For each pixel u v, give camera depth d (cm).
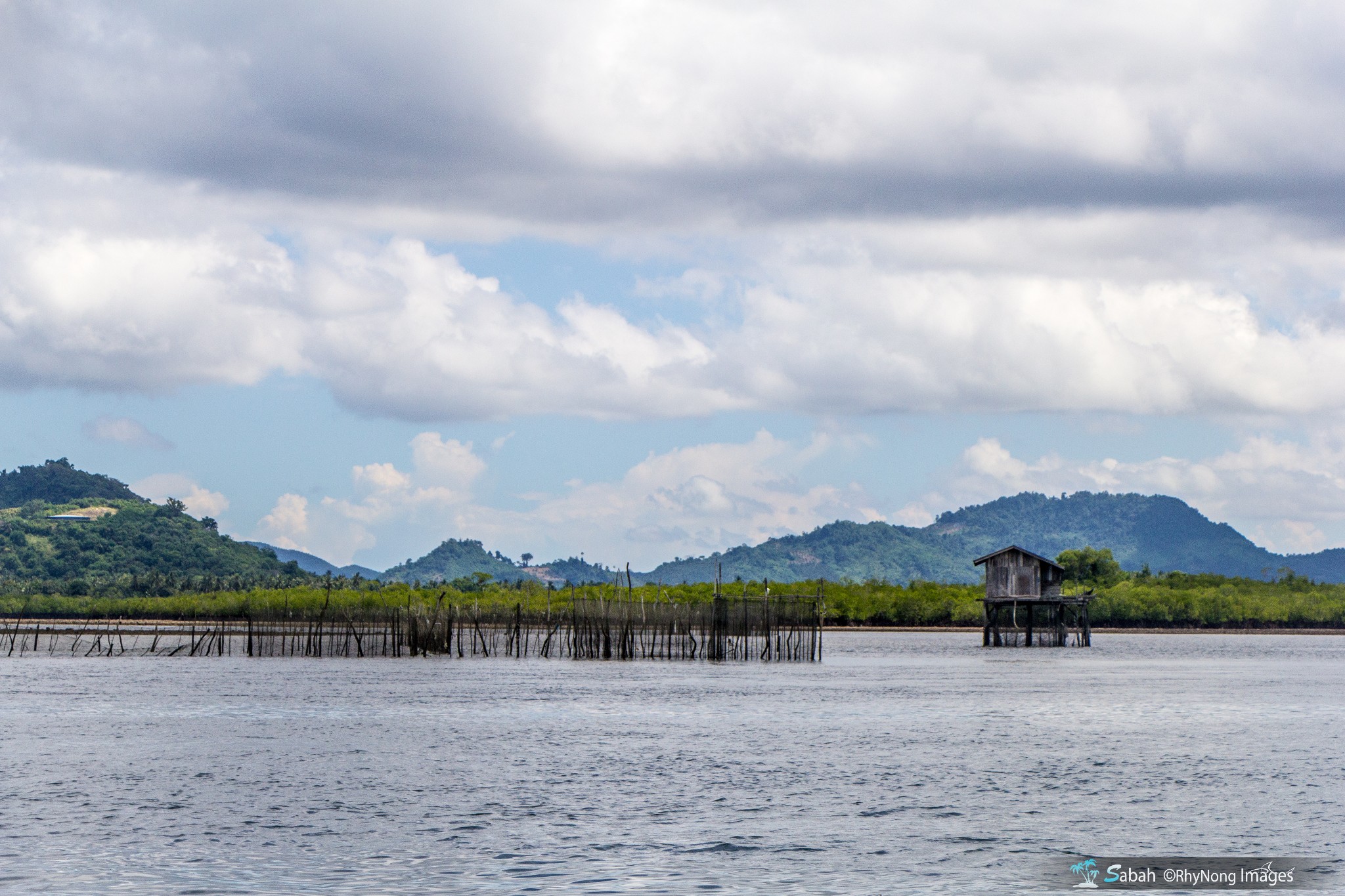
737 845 4375
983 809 5038
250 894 3750
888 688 10275
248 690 9831
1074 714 8406
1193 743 6944
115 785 5481
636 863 4128
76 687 10038
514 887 3838
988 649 16550
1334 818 4897
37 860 4134
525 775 5797
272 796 5247
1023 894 3828
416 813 4894
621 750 6581
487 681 10688
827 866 4103
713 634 13512
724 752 6544
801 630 14062
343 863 4112
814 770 5959
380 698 9238
